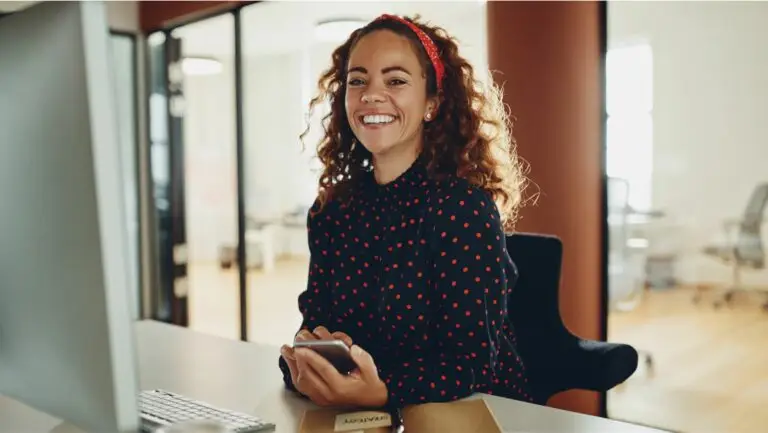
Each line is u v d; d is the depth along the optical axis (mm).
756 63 5535
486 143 1488
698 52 5734
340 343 1098
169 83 5414
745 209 5617
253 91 9531
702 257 5852
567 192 3377
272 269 8828
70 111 690
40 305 784
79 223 705
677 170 5820
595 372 1663
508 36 3451
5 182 802
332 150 1568
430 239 1318
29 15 743
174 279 5496
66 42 685
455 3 6637
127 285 705
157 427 1061
